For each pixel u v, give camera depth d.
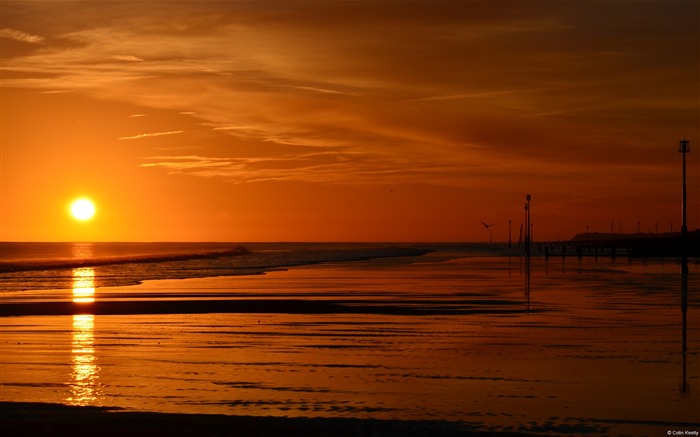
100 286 50.44
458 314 29.61
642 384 15.20
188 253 176.25
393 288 45.91
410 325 25.94
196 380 15.91
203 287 48.09
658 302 34.31
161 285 50.75
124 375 16.47
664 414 12.75
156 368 17.38
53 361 18.36
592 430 11.82
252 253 172.25
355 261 107.94
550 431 11.77
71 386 15.27
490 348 20.23
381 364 17.81
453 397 14.16
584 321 26.58
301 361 18.33
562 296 38.38
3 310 31.80
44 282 56.78
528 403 13.61
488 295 39.38
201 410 13.21
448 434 11.59
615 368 16.98
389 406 13.45
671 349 19.75
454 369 17.06
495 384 15.32
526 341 21.56
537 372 16.59
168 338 22.72
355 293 41.56
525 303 34.31
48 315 29.67
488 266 84.50
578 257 116.25
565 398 13.99
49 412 12.98
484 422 12.29
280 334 23.66
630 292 40.91
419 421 12.36
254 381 15.79
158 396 14.35
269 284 51.09
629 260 103.81
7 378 16.11
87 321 27.45
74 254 194.88
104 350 20.20
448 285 48.75
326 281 54.69
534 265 86.62
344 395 14.39
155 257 135.75
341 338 22.61
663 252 121.94
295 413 12.98
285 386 15.27
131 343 21.61
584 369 16.89
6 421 12.34
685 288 44.25
